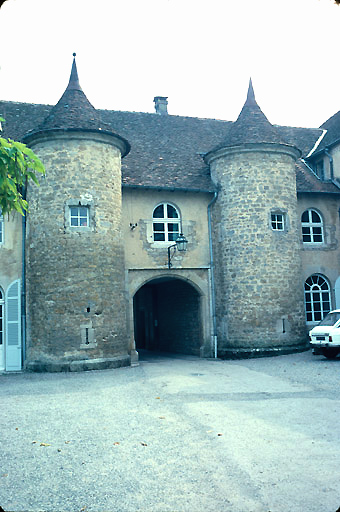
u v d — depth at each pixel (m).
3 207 4.82
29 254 14.36
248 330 16.06
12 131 17.30
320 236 18.80
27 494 4.68
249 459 5.48
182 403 8.66
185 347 19.27
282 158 16.95
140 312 25.33
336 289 18.53
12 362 14.93
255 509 4.17
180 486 4.76
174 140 19.56
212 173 17.55
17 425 7.34
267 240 16.38
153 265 16.38
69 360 13.41
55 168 14.07
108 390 10.17
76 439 6.52
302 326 16.56
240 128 17.14
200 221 17.20
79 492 4.69
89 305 13.70
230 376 11.80
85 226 14.05
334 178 19.38
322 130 22.91
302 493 4.47
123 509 4.27
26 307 14.74
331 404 8.10
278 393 9.27
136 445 6.17
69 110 14.58
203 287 17.06
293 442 6.05
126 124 19.84
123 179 16.17
